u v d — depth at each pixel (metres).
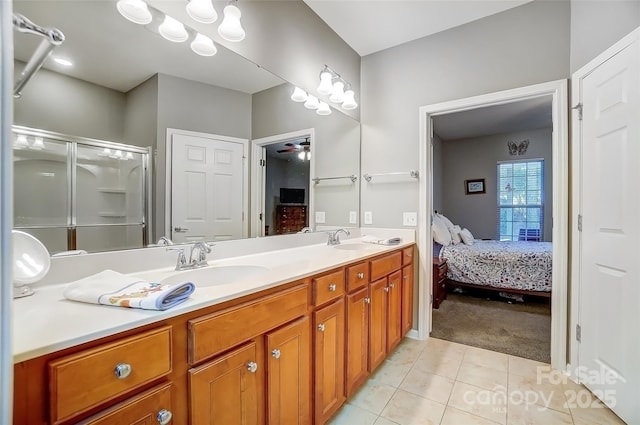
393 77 2.70
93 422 0.67
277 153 2.02
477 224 5.70
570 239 1.98
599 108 1.72
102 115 1.18
